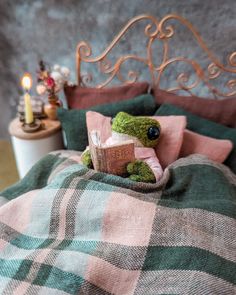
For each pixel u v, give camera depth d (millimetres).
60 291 218
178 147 337
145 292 221
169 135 341
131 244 242
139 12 452
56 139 431
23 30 537
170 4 430
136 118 329
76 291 219
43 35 529
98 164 294
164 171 314
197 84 450
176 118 347
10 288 224
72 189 274
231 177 324
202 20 424
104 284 228
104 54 418
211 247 238
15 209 283
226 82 449
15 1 513
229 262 232
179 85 445
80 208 265
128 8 455
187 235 243
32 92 589
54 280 227
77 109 402
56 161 353
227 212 257
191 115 377
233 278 222
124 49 486
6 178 552
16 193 326
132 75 473
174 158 338
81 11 484
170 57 464
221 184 294
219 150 340
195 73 460
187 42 444
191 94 437
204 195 287
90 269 227
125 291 226
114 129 328
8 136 664
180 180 299
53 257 240
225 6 405
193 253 231
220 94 414
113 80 516
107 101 409
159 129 331
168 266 228
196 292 209
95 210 260
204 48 393
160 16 444
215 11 412
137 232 248
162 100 404
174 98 401
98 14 477
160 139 343
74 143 385
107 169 296
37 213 274
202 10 418
